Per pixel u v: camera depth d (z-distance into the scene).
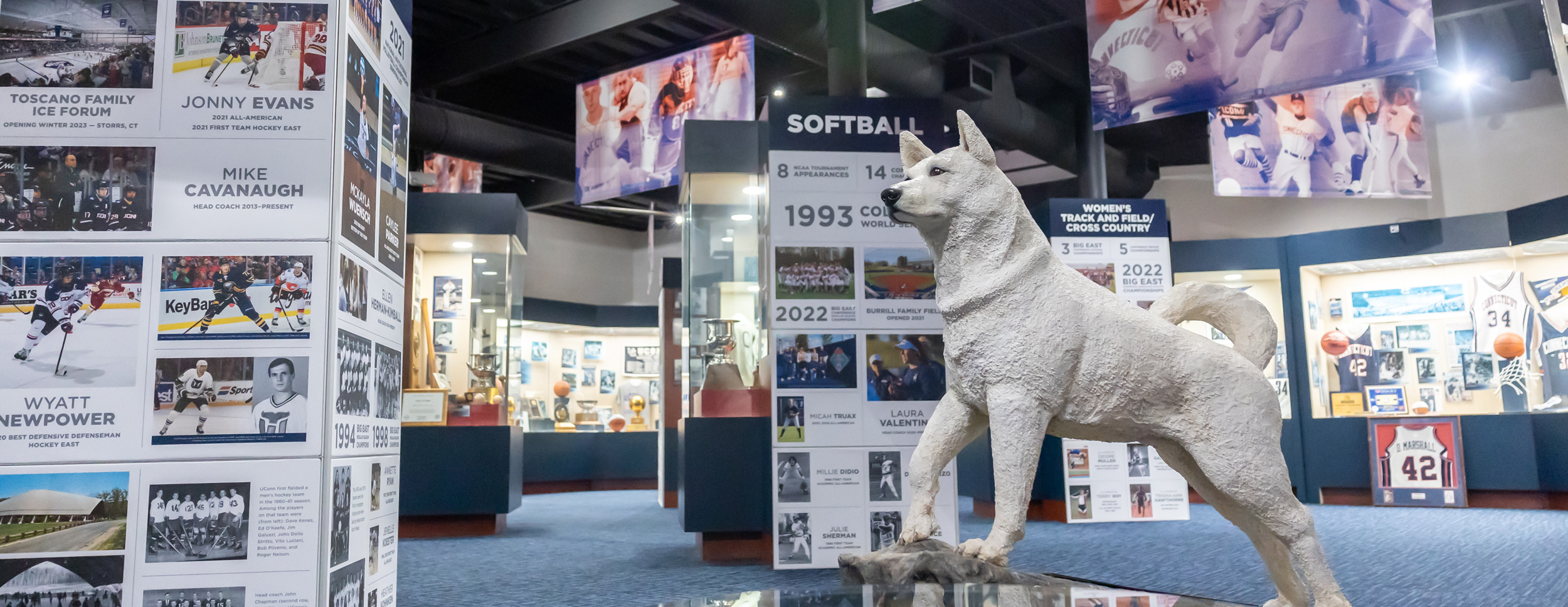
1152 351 2.85
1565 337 9.88
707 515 6.04
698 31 10.38
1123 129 12.55
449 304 8.63
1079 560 6.04
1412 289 10.98
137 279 2.47
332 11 2.62
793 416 5.36
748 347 6.70
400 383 3.27
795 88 12.21
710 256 6.73
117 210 2.48
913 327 5.46
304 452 2.48
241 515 2.45
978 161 3.01
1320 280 11.55
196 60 2.55
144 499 2.42
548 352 14.94
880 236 5.50
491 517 8.04
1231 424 2.78
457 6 9.72
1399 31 6.23
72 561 2.38
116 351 2.45
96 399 2.43
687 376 6.78
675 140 9.36
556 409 14.64
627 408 15.38
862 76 8.29
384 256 3.07
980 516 9.27
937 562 2.87
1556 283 10.02
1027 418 2.87
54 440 2.41
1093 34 7.28
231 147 2.54
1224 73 6.79
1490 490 9.73
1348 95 9.50
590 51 10.98
